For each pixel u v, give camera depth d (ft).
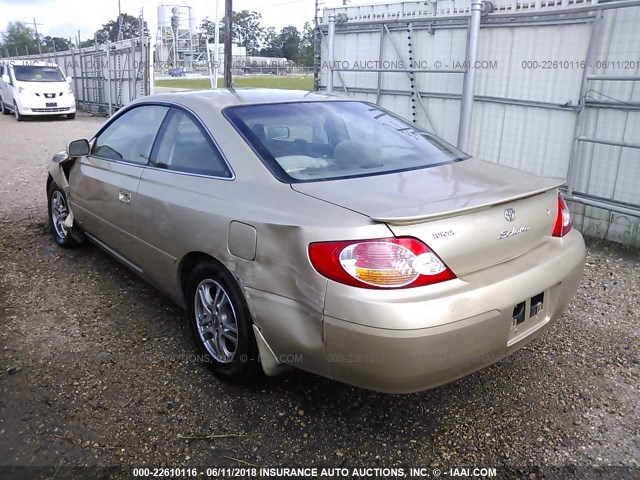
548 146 19.56
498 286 7.80
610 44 17.11
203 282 9.96
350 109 11.80
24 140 43.78
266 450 8.36
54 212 16.94
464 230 7.75
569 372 10.36
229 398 9.55
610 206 17.34
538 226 8.94
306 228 7.75
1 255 16.33
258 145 9.73
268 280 8.30
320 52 29.60
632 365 10.60
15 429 8.75
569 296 9.34
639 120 16.74
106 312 12.67
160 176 11.07
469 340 7.52
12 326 12.00
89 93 70.54
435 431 8.79
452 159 10.66
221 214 9.07
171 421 8.97
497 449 8.38
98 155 14.08
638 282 14.70
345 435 8.68
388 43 25.44
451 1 22.25
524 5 19.21
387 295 7.22
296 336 8.00
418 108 24.59
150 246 11.23
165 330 11.88
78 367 10.45
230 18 46.57
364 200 8.07
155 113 12.17
